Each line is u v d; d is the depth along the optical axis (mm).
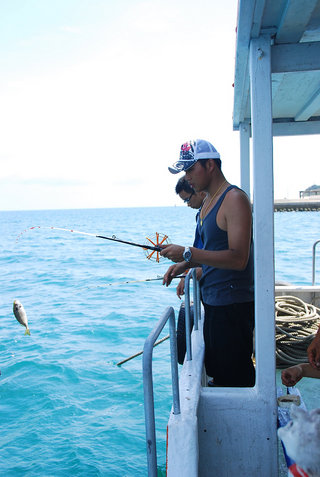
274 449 2229
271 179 2086
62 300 12484
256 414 2230
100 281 15734
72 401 5805
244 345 2584
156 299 12039
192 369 2479
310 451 1418
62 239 36719
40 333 9102
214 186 2584
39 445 4797
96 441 4828
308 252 19719
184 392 2217
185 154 2572
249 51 2156
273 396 2211
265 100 2066
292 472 1492
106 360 7273
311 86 2852
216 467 2295
